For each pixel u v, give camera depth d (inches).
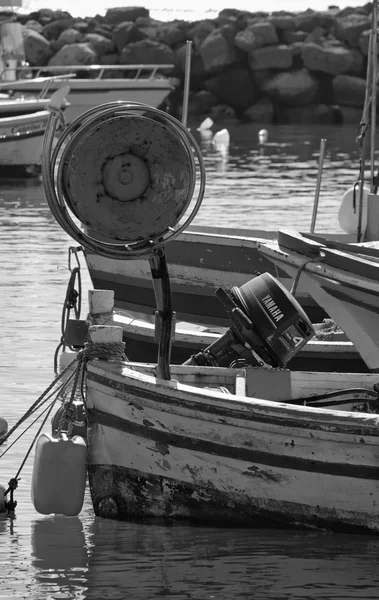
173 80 3078.2
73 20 3267.7
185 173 382.9
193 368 447.8
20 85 2069.4
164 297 397.4
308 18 3189.0
